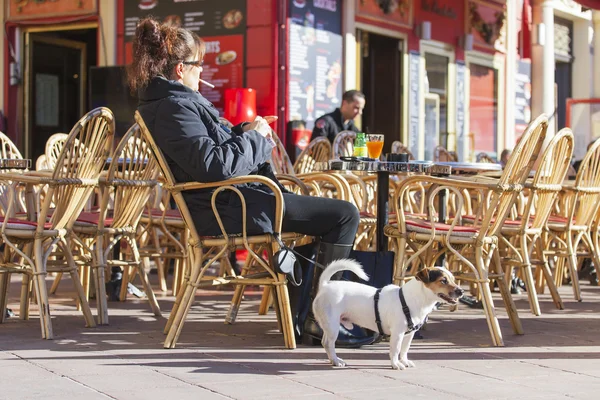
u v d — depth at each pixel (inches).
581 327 269.7
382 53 644.1
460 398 173.6
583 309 315.3
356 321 204.5
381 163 241.4
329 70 559.8
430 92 677.3
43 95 619.2
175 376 188.5
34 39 609.6
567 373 199.0
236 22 526.3
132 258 315.6
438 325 268.2
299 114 534.3
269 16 518.0
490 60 750.5
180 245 326.6
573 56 868.6
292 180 262.8
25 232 235.1
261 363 204.5
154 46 224.8
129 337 238.7
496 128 764.0
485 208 327.0
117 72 528.7
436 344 235.3
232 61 527.5
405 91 644.1
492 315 235.6
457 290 195.5
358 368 201.5
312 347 227.9
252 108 508.1
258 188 225.9
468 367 204.5
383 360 211.9
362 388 180.9
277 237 218.8
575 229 343.0
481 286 237.3
